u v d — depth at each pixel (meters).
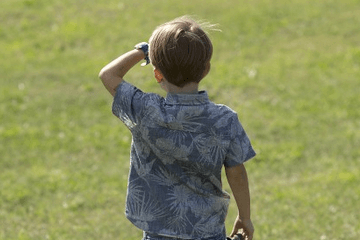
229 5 49.59
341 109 32.75
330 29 44.50
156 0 51.28
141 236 20.45
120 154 28.48
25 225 21.45
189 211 8.66
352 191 23.48
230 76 37.56
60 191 24.44
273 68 38.75
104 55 41.84
